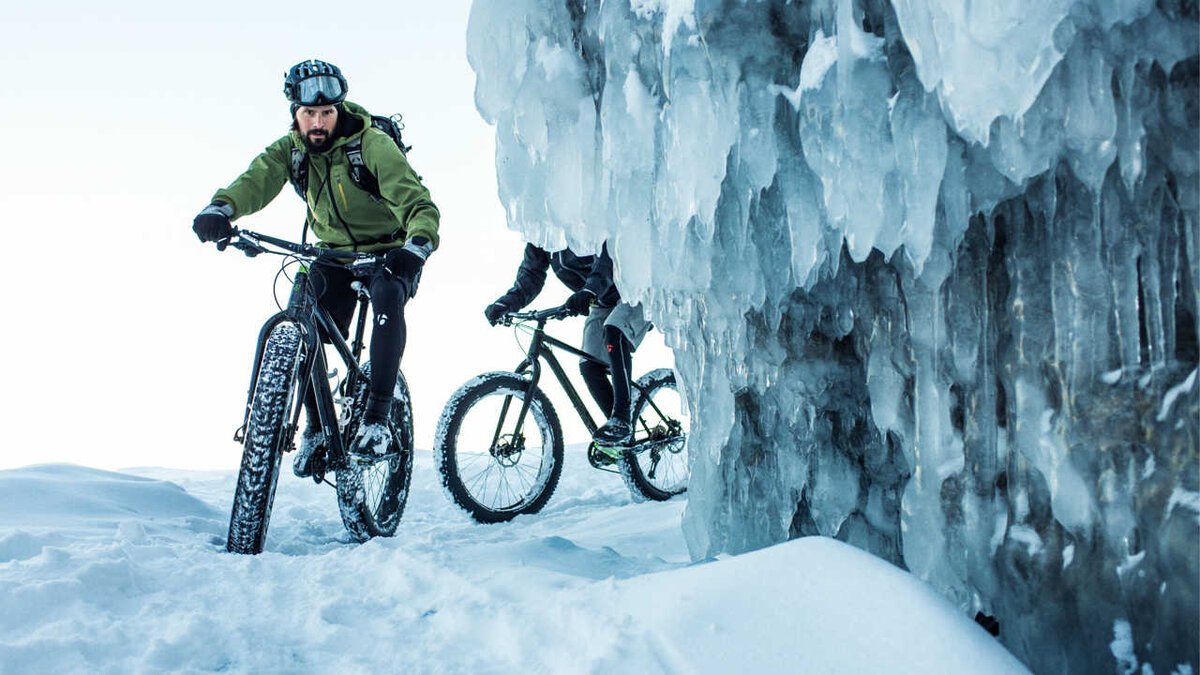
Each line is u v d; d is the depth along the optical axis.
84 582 1.84
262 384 2.72
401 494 3.56
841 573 1.45
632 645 1.39
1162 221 1.40
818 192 1.83
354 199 3.18
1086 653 1.48
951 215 1.63
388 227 3.26
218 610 1.82
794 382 2.08
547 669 1.44
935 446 1.74
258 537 2.60
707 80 1.83
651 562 2.32
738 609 1.42
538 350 4.33
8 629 1.65
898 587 1.40
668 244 2.03
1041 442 1.54
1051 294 1.54
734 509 2.26
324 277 3.13
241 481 2.63
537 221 2.17
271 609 1.85
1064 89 1.43
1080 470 1.49
